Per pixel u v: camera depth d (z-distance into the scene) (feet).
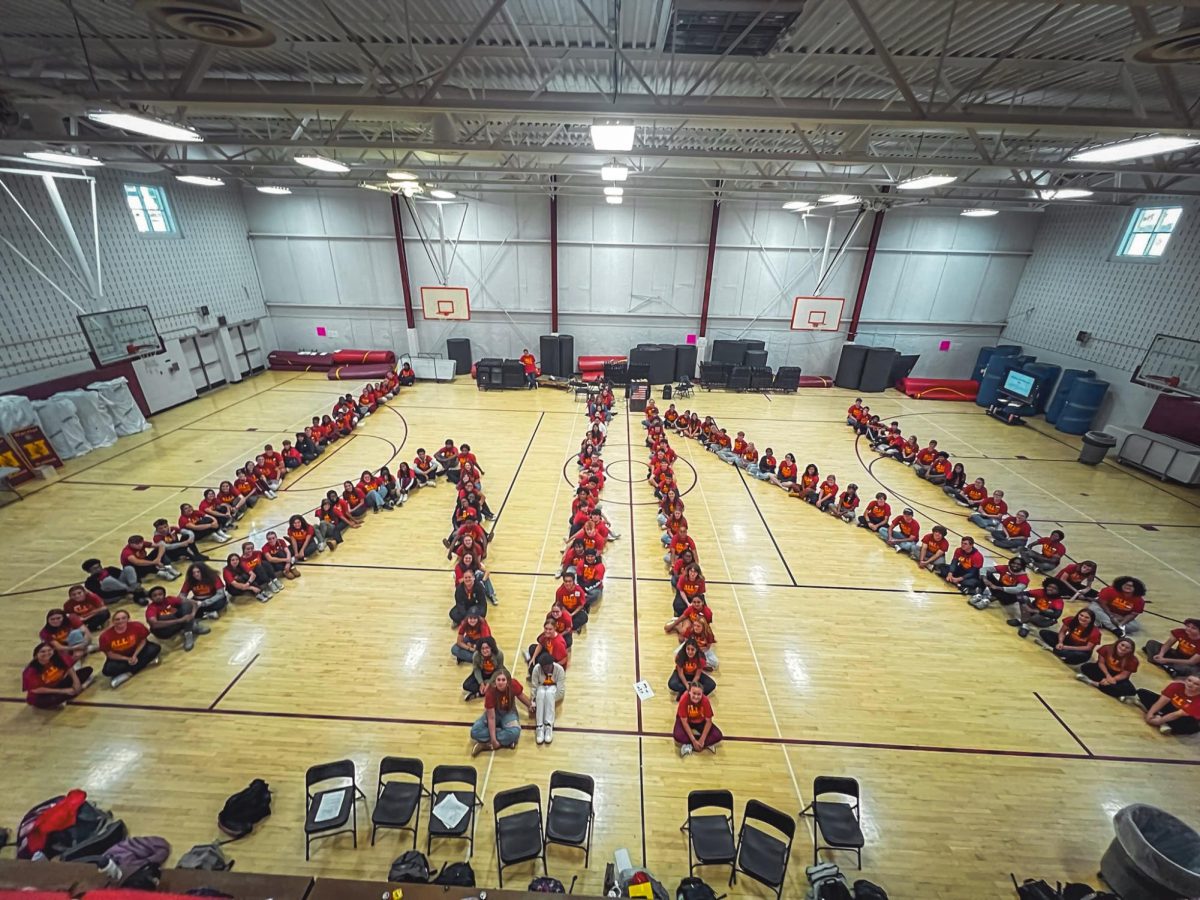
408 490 45.98
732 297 79.05
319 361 81.10
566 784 19.48
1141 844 17.99
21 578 33.65
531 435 59.26
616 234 75.97
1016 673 28.96
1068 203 59.31
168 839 19.54
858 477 51.65
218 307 71.97
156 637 29.30
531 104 24.94
